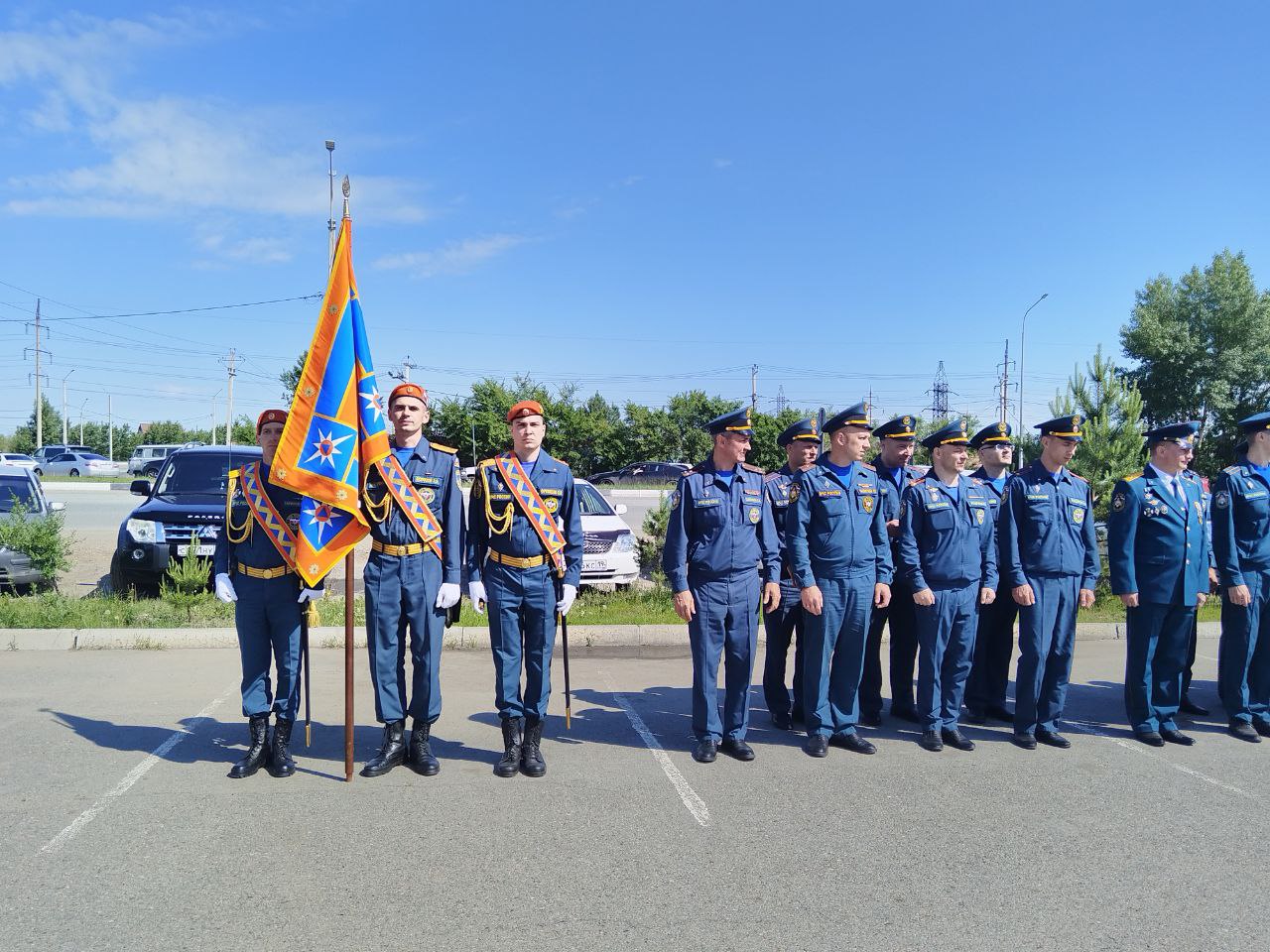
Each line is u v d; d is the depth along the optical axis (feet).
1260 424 20.34
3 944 10.46
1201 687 24.98
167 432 223.51
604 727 19.81
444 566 16.87
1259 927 11.48
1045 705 19.30
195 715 19.63
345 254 15.97
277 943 10.62
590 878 12.44
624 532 34.96
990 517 19.22
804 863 13.07
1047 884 12.57
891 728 20.56
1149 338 130.72
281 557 16.17
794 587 20.12
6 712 19.60
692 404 162.61
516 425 17.11
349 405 15.89
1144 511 19.47
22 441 216.13
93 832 13.60
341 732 18.88
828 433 18.90
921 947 10.84
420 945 10.64
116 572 31.83
